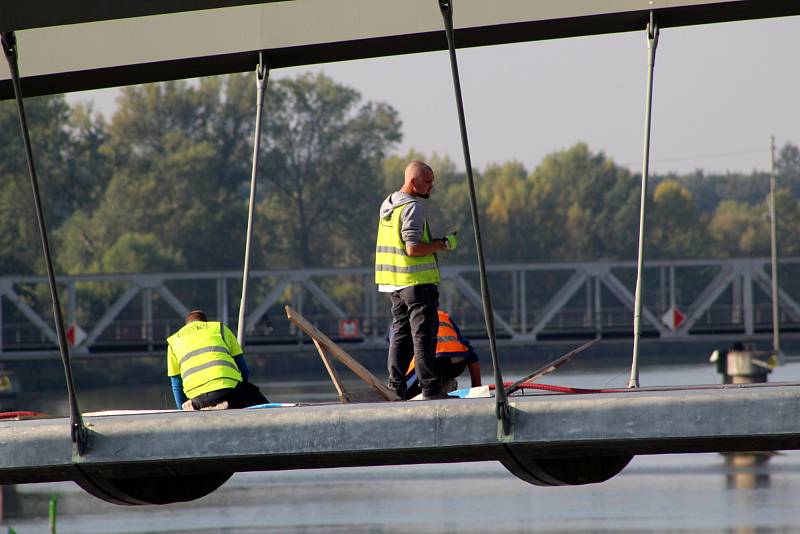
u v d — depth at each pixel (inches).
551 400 1003.9
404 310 1251.8
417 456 1067.9
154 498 1244.5
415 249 1199.6
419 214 1208.2
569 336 7367.1
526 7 1481.3
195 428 1041.5
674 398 991.6
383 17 1526.8
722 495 3779.5
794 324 7440.9
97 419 1051.9
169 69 1598.2
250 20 1555.1
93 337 7519.7
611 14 1445.6
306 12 1550.2
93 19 956.0
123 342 7544.3
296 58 1594.5
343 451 1027.9
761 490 3843.5
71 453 1047.0
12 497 4153.5
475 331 7588.6
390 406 1026.1
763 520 3351.4
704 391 1006.4
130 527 3545.8
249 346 7268.7
